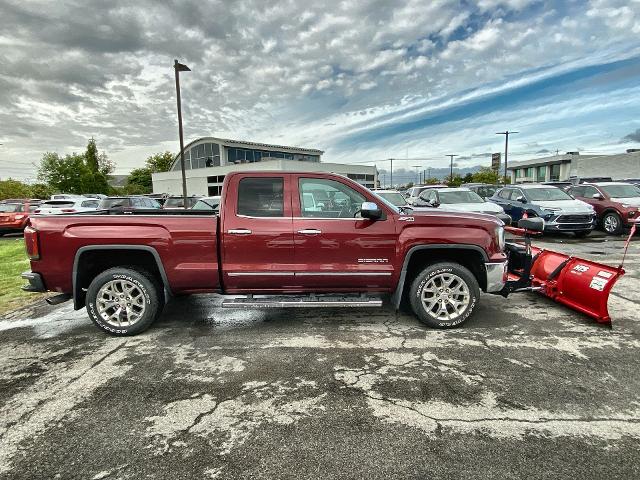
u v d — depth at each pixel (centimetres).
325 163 5228
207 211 484
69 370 334
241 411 269
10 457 225
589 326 417
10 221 1438
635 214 1153
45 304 548
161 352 369
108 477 208
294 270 405
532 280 511
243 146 5275
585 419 252
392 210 418
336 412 265
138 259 429
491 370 321
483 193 1689
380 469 211
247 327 432
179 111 1653
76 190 4547
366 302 402
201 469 213
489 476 204
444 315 419
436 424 250
